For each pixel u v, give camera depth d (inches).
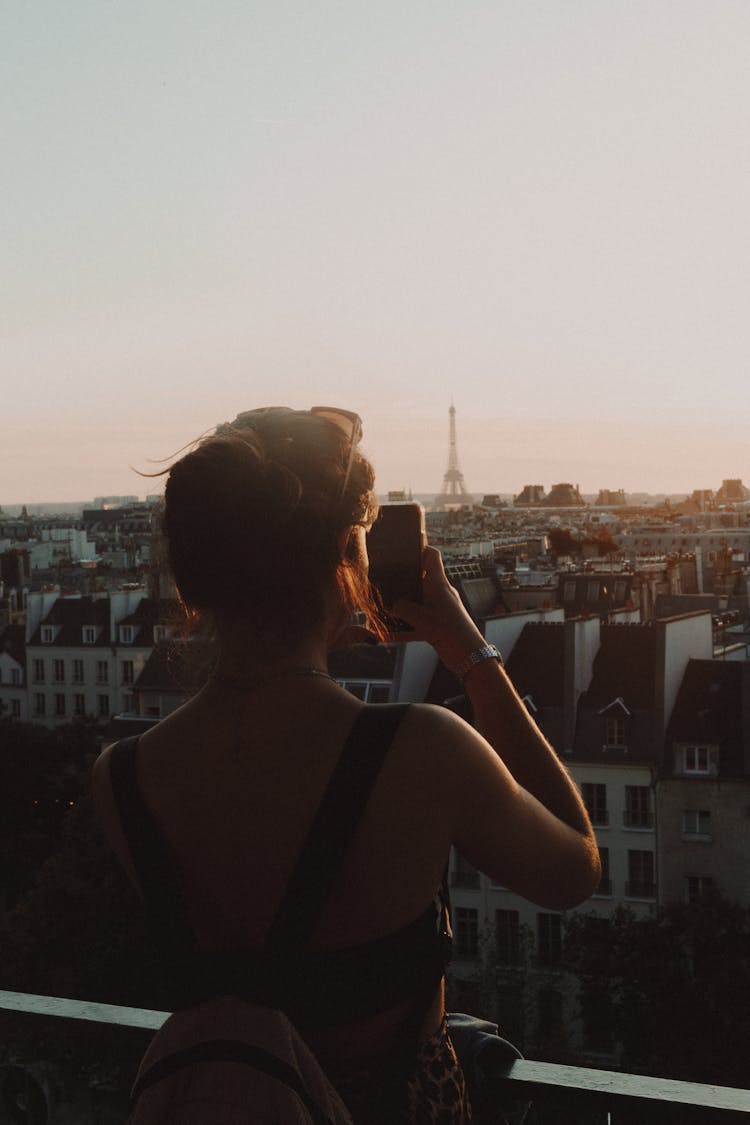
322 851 94.8
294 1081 92.5
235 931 97.4
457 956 2006.6
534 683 2234.3
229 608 101.3
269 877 96.0
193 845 99.2
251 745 99.4
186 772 101.3
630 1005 1472.7
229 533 99.2
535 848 100.0
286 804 96.6
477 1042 135.5
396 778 95.7
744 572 5457.7
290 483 99.9
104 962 1547.7
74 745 3068.4
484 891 1996.8
